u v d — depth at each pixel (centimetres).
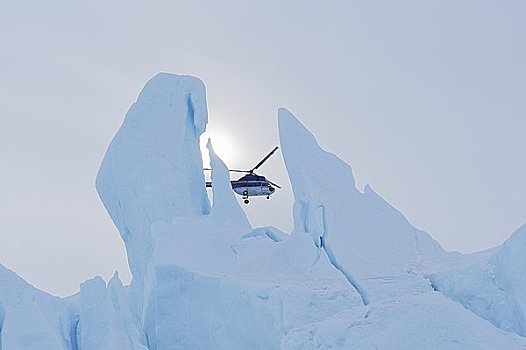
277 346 4522
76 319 5700
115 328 4991
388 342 3581
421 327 3638
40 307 5409
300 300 4603
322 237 5366
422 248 5681
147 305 5756
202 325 5175
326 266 5138
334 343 3747
